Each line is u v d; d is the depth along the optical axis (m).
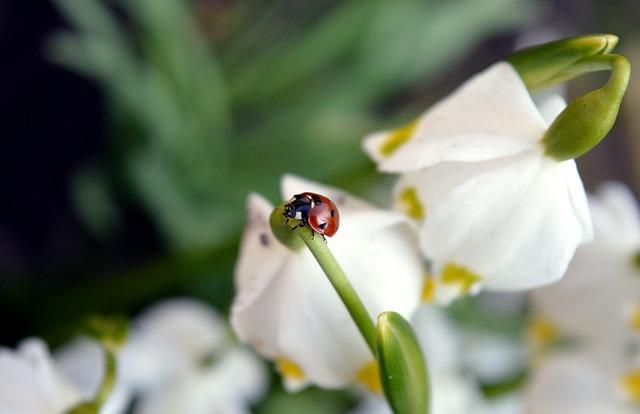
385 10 0.40
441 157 0.23
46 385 0.25
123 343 0.25
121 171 0.39
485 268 0.23
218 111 0.40
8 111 0.43
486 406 0.34
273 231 0.23
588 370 0.27
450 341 0.34
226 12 0.44
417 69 0.42
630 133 0.52
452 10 0.42
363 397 0.34
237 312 0.23
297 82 0.40
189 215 0.37
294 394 0.34
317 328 0.23
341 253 0.23
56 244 0.42
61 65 0.44
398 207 0.23
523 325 0.35
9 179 0.43
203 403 0.33
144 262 0.41
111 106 0.42
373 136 0.25
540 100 0.24
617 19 0.51
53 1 0.44
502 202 0.23
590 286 0.26
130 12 0.43
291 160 0.39
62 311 0.34
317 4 0.44
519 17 0.45
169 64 0.39
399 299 0.23
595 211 0.27
